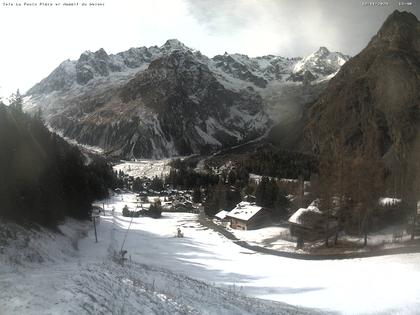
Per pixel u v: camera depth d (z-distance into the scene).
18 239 38.97
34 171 61.56
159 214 134.38
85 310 17.33
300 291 40.28
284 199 109.25
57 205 68.56
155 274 34.00
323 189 74.81
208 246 80.50
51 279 21.47
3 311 16.58
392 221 78.38
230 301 26.64
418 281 40.25
